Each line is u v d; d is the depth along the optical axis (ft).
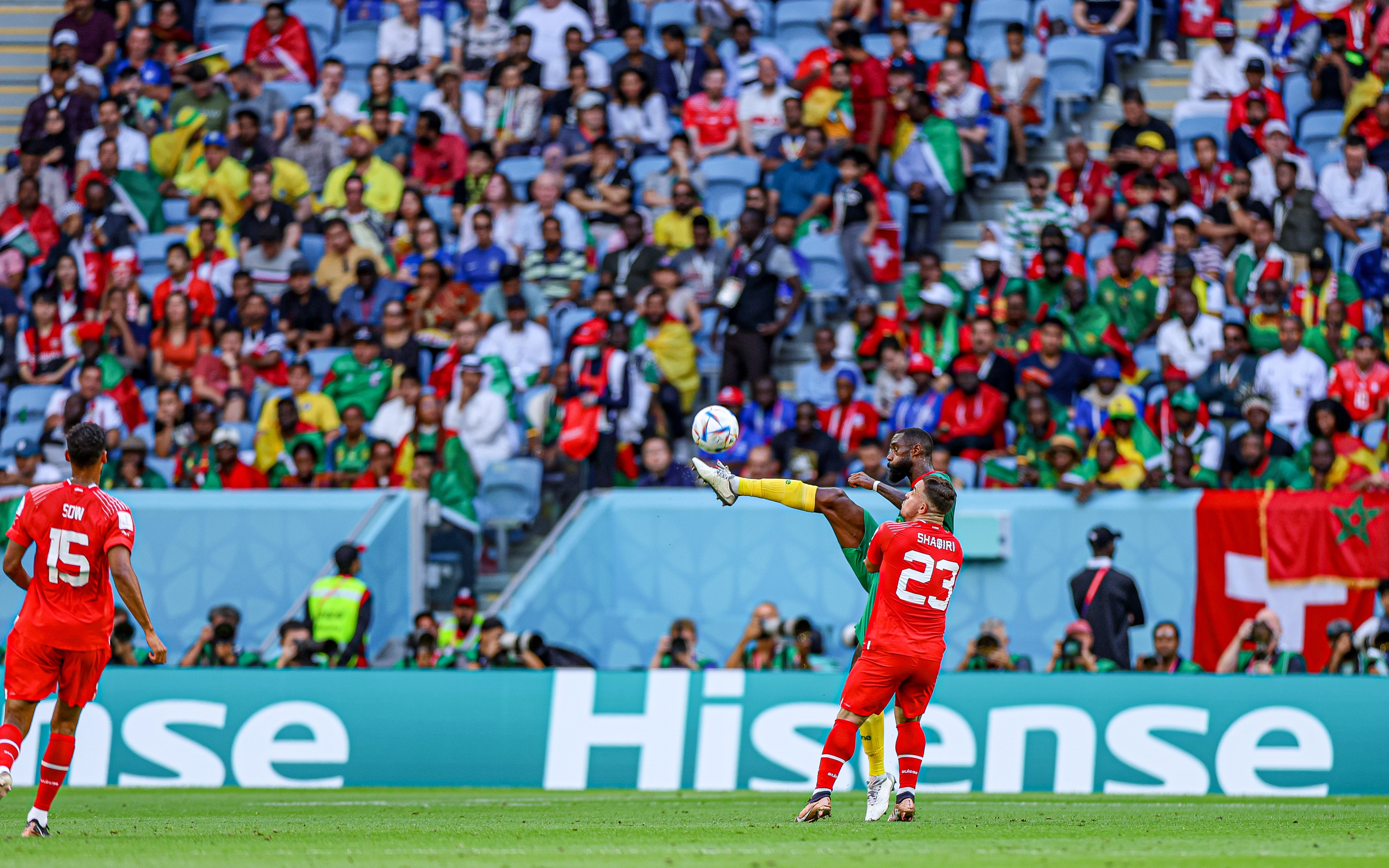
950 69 212.02
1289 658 150.30
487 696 139.74
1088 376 179.73
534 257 206.28
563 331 201.57
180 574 181.68
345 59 241.14
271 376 201.16
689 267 199.72
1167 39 225.56
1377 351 181.27
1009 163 215.92
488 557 182.91
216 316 208.74
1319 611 165.37
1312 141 211.41
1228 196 197.77
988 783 133.08
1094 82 216.13
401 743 139.33
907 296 192.95
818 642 164.45
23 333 212.02
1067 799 125.18
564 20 232.32
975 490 173.58
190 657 159.74
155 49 240.12
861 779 134.31
